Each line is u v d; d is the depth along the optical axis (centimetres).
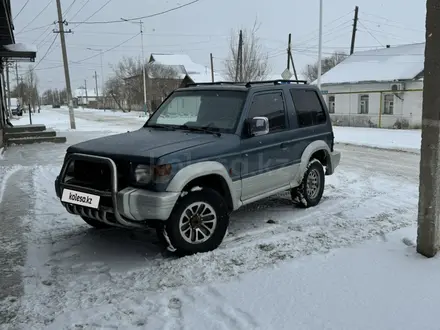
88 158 455
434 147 396
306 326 312
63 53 2661
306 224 572
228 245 495
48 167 1087
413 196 733
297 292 365
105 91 9075
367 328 306
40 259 468
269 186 561
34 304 367
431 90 390
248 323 321
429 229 409
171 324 328
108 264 452
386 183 856
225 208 484
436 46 384
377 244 475
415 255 422
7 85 4425
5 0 1112
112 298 376
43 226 581
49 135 1738
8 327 332
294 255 454
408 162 1192
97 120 4012
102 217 448
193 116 557
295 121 604
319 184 666
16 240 526
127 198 422
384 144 1697
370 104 2706
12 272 434
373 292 357
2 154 1355
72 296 382
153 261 457
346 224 564
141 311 352
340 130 2445
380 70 2736
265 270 416
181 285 396
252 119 507
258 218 607
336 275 394
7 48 1655
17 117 4909
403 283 368
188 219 456
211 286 387
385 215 605
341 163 1168
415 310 325
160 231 455
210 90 569
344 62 3216
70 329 327
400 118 2533
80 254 482
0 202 713
